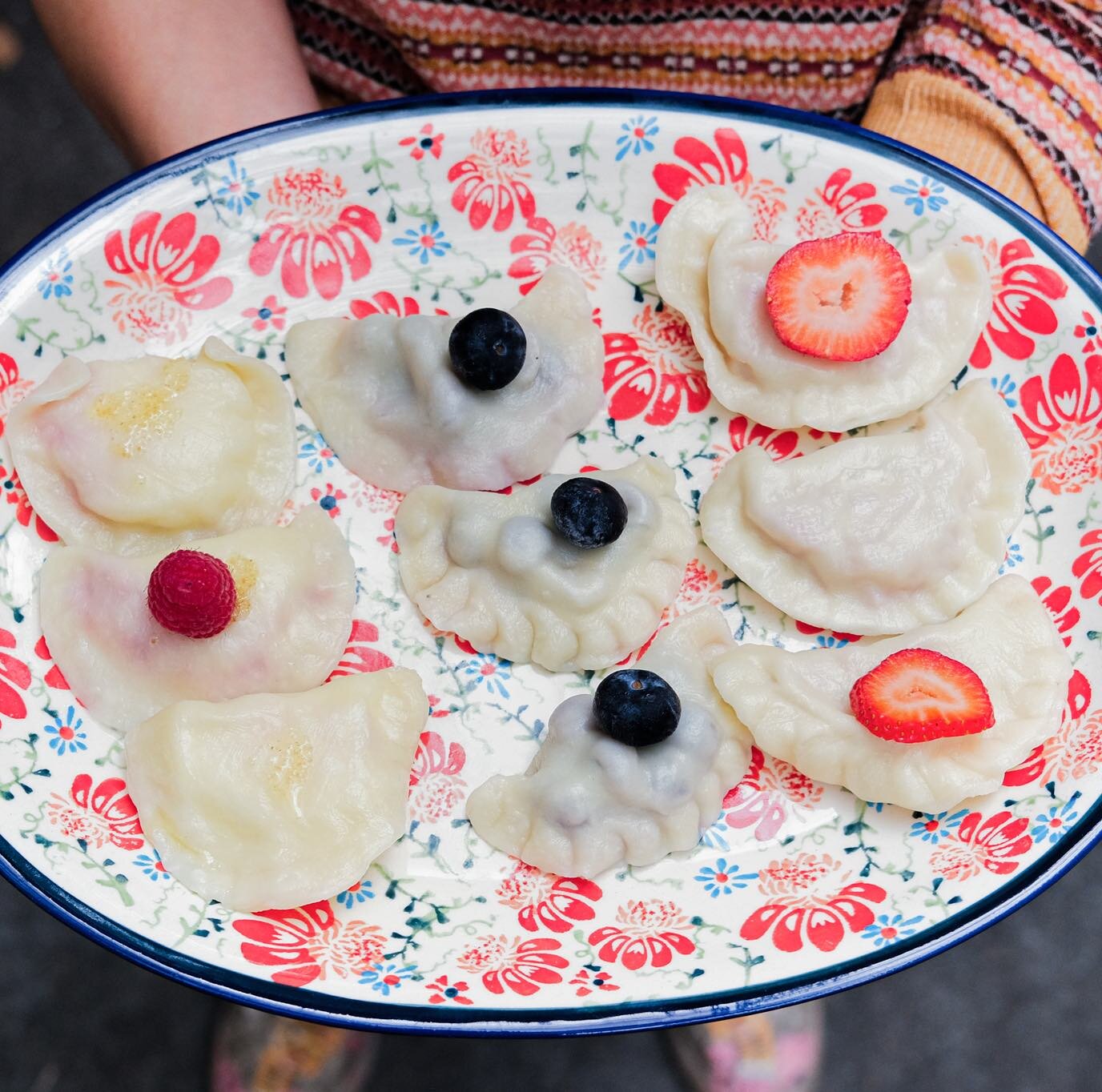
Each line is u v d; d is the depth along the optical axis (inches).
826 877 19.8
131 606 20.2
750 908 19.7
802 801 20.1
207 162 20.6
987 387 21.1
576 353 21.0
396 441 20.9
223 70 21.9
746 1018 26.9
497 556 20.4
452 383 20.7
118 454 20.4
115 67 21.8
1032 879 19.2
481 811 19.9
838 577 20.8
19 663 20.0
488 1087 27.3
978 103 21.4
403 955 19.4
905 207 21.1
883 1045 27.9
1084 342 20.8
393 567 20.7
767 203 21.3
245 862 19.6
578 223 21.3
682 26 21.6
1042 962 28.1
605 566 20.4
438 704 20.3
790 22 21.4
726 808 20.1
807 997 18.8
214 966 18.9
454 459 20.8
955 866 19.6
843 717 20.2
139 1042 27.2
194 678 20.2
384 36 22.6
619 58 22.0
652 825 19.9
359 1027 18.7
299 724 20.0
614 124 21.0
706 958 19.4
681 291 21.2
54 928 27.4
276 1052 26.6
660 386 21.2
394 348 20.9
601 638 20.4
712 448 21.1
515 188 21.2
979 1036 27.9
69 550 20.4
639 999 19.1
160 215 20.6
